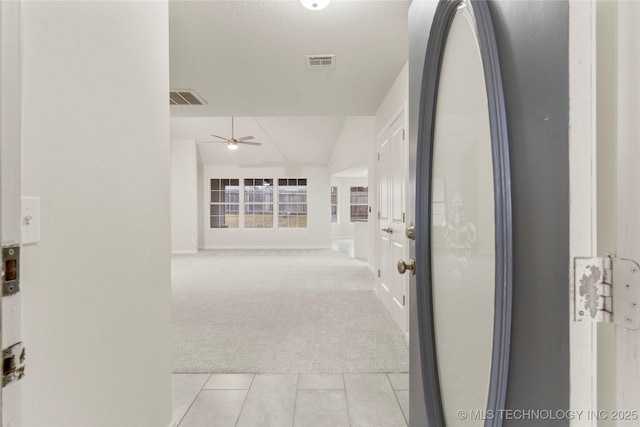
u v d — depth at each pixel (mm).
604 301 482
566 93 499
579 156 488
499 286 655
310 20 1971
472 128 849
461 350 914
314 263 6371
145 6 1258
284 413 1649
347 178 11156
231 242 8922
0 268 507
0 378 516
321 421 1588
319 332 2711
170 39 2178
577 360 489
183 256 7391
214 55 2393
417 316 1205
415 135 1255
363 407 1698
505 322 645
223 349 2387
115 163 1060
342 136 7152
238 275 5172
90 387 938
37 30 764
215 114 3838
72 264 869
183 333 2701
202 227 8867
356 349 2377
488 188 771
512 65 646
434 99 1085
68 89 857
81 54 904
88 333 929
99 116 979
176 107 3574
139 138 1209
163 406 1396
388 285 3270
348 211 11188
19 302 573
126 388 1119
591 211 483
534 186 580
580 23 486
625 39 465
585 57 484
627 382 465
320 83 2930
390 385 1909
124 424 1105
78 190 892
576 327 487
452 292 972
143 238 1235
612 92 486
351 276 5059
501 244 651
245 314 3191
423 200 1157
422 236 1158
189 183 7965
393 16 1931
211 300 3699
